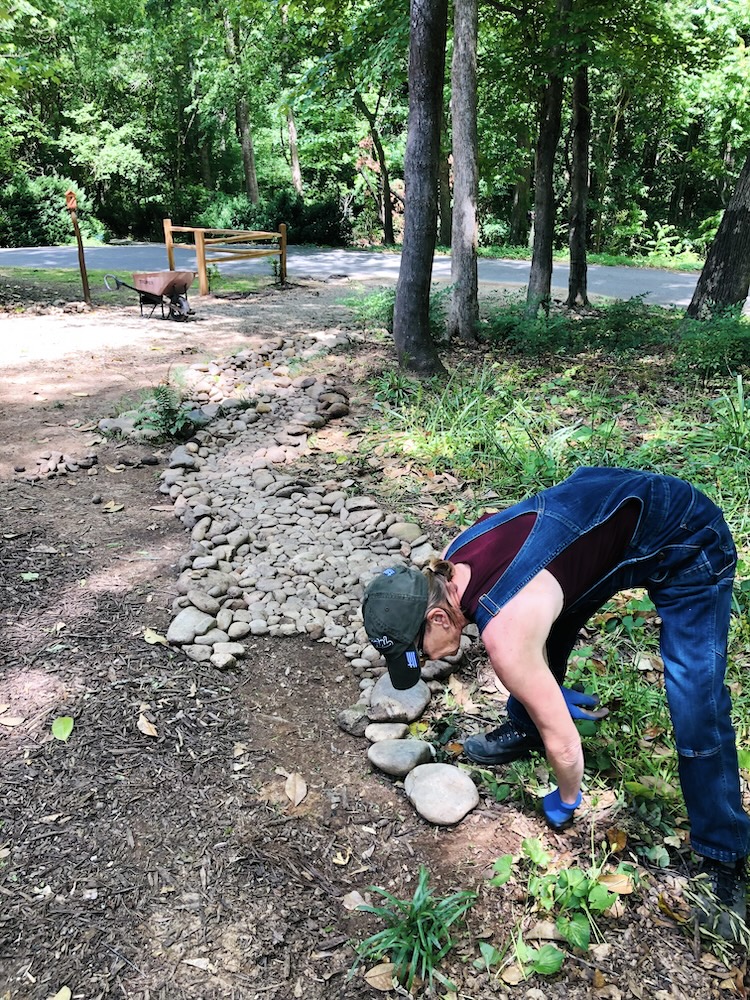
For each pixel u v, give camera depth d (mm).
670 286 16375
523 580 1922
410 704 2965
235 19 16922
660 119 27609
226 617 3496
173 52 27562
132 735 2834
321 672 3256
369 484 5000
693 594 2043
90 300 11258
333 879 2311
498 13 11258
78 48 27375
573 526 1986
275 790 2635
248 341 8891
